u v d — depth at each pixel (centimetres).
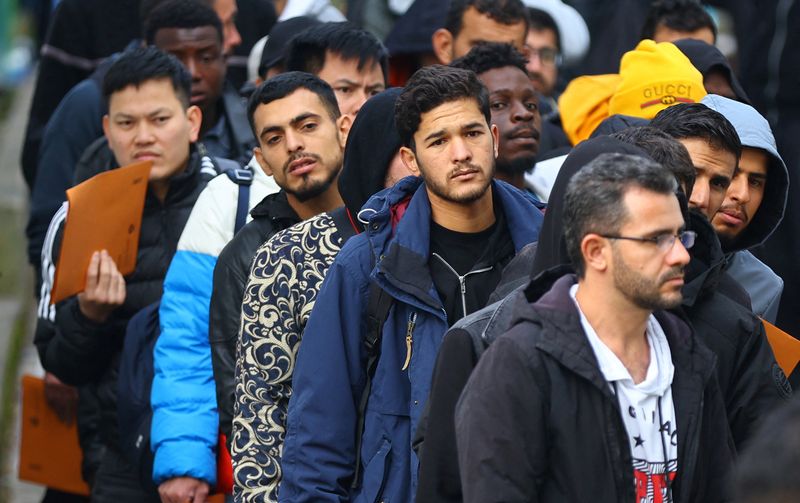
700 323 1080
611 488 954
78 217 1493
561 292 981
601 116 1681
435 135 1180
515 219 1211
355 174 1306
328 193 1419
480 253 1203
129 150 1612
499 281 1191
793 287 2103
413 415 1138
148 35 1833
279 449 1247
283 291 1270
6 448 2323
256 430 1252
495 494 947
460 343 1048
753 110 1327
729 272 1373
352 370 1183
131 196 1537
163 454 1432
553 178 1645
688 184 1092
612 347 976
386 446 1154
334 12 2241
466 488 961
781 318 2109
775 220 1327
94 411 1627
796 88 2170
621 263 955
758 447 623
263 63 1817
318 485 1164
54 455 1723
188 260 1476
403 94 1201
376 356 1174
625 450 959
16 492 2175
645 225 950
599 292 972
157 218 1605
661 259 952
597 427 957
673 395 992
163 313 1476
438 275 1194
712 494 1012
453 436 1037
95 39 2178
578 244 976
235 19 2184
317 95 1418
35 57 4844
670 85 1516
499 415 956
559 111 1778
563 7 2239
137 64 1617
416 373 1149
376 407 1164
